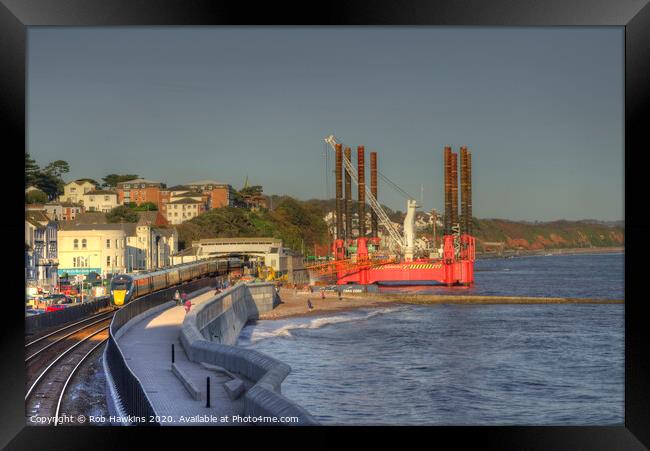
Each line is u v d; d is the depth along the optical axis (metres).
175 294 95.69
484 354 107.94
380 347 113.75
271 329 133.50
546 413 73.81
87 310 85.00
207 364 46.59
